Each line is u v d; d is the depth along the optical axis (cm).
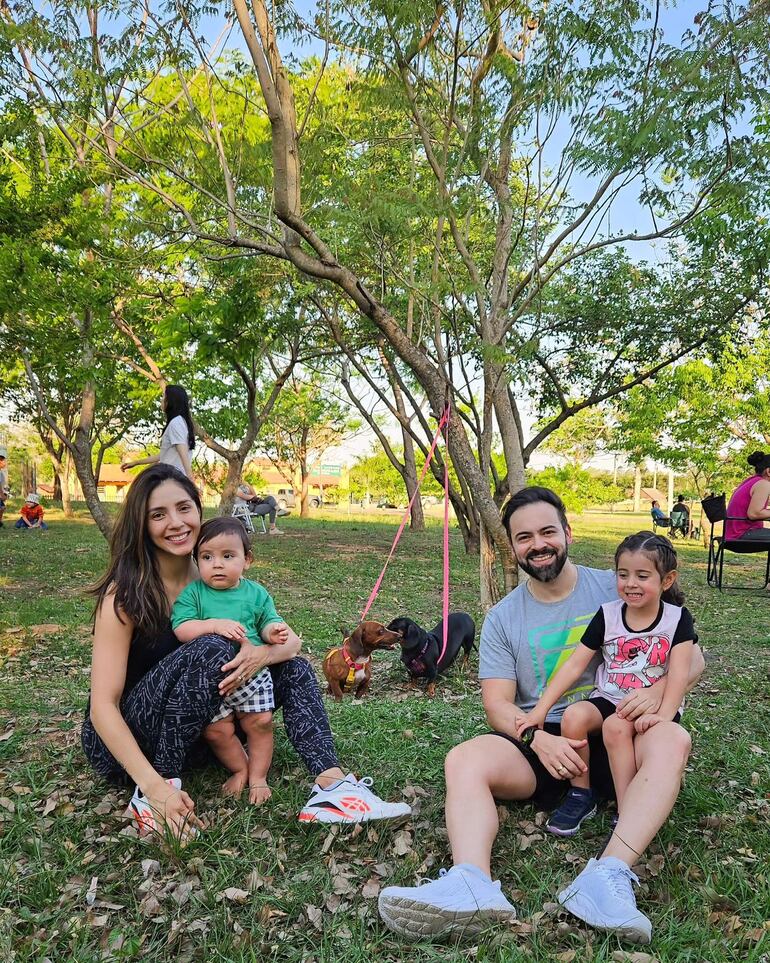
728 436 2131
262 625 303
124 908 236
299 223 543
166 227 925
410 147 692
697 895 236
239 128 790
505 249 694
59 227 925
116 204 1056
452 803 248
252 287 1092
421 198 609
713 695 509
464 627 617
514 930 221
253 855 262
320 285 1085
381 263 665
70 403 2405
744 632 756
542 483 3616
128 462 715
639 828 234
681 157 571
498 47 582
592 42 551
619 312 1098
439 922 215
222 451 1365
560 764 261
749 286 995
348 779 289
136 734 284
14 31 627
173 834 264
